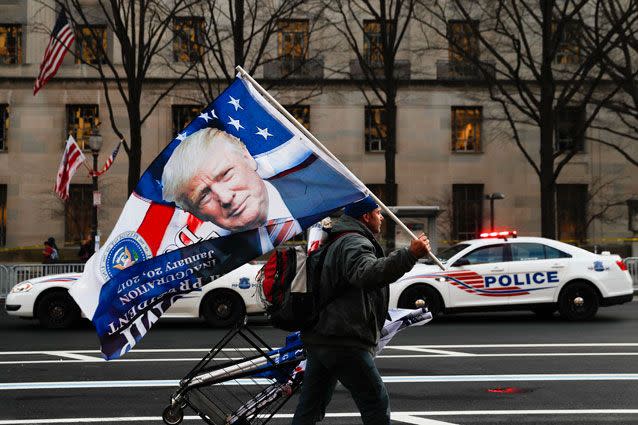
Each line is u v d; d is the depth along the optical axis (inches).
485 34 1353.3
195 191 226.7
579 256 648.4
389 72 1058.1
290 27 1366.9
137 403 324.2
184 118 1400.1
